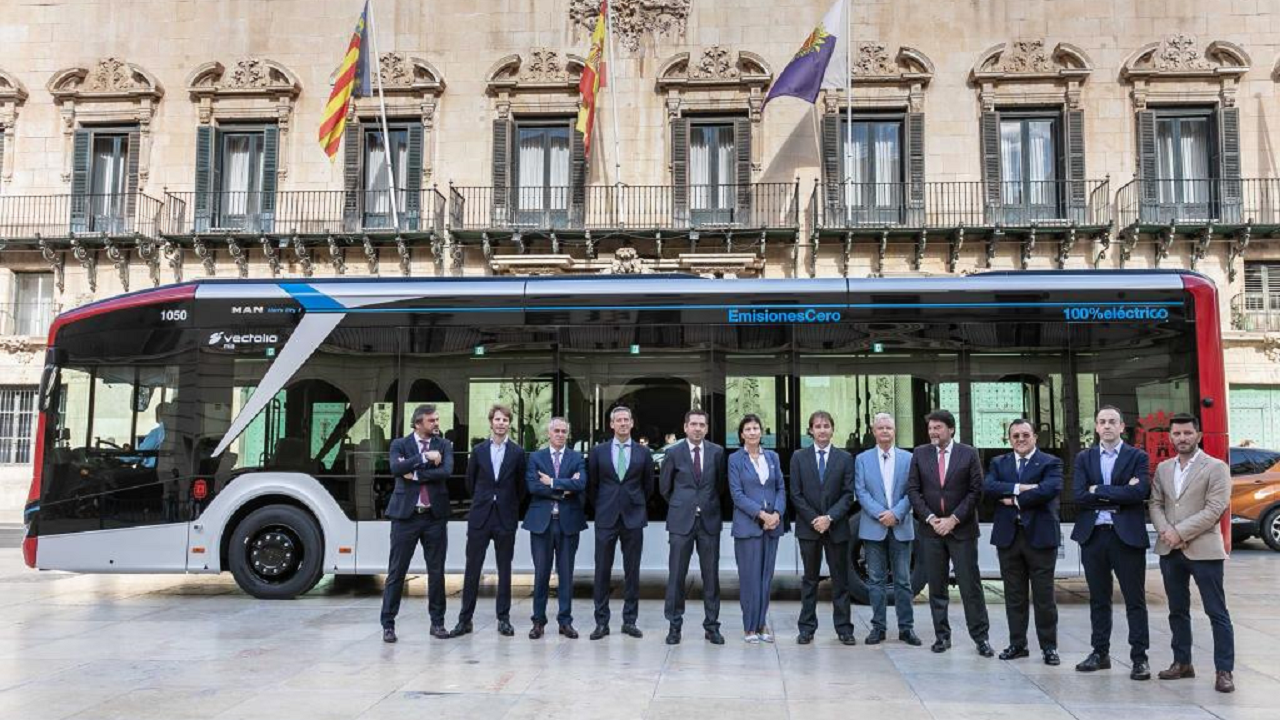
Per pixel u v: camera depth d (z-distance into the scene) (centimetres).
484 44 2528
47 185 2569
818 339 1091
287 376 1120
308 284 1138
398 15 2544
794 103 2470
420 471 878
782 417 1083
